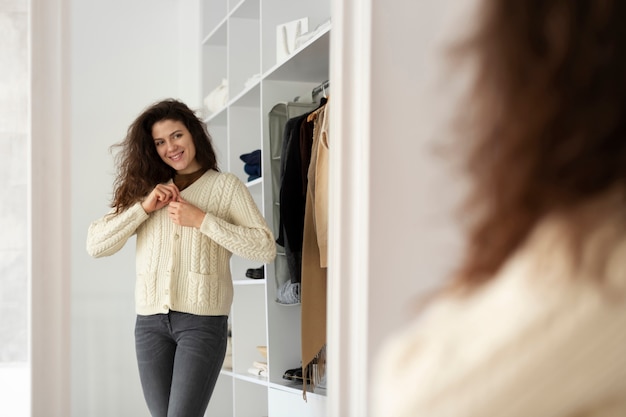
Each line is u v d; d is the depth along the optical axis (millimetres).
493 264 1578
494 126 1606
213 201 2777
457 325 1576
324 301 3096
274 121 3689
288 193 3303
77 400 4508
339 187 1653
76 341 4527
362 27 1636
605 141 1610
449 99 1613
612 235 1573
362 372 1613
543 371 1541
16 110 4113
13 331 4020
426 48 1620
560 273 1565
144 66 4828
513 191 1589
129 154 2818
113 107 4738
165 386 2711
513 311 1561
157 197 2691
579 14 1620
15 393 3598
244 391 4113
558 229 1578
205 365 2641
